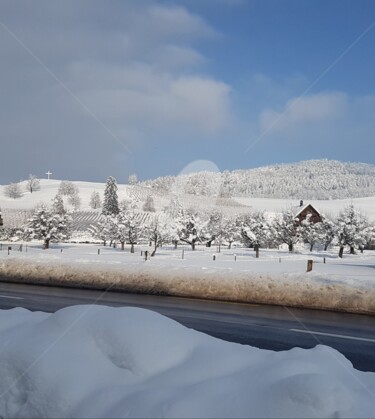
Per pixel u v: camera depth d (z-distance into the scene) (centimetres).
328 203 12475
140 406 257
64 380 286
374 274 1956
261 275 1311
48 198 13025
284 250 6034
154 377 298
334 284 1169
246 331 824
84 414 261
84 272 1577
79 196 13688
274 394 255
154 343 323
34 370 297
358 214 5241
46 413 275
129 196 9425
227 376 302
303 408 243
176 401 258
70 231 6569
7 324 410
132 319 347
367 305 1064
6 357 319
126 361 308
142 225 4681
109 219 6003
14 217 8956
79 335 334
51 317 380
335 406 245
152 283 1407
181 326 372
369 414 247
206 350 338
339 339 766
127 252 4666
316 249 6488
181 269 1481
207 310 1082
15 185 13350
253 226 5316
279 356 352
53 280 1622
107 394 273
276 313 1048
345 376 327
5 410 295
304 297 1153
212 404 258
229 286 1274
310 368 317
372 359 633
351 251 5466
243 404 256
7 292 1421
